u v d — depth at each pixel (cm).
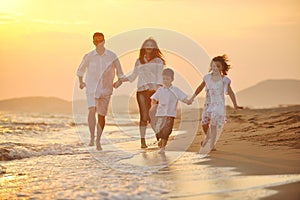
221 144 771
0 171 592
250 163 590
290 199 412
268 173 521
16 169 614
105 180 513
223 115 723
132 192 450
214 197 429
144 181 500
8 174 579
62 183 506
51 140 957
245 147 733
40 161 682
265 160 608
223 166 575
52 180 527
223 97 730
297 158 621
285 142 770
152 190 458
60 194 455
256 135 855
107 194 446
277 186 455
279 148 716
